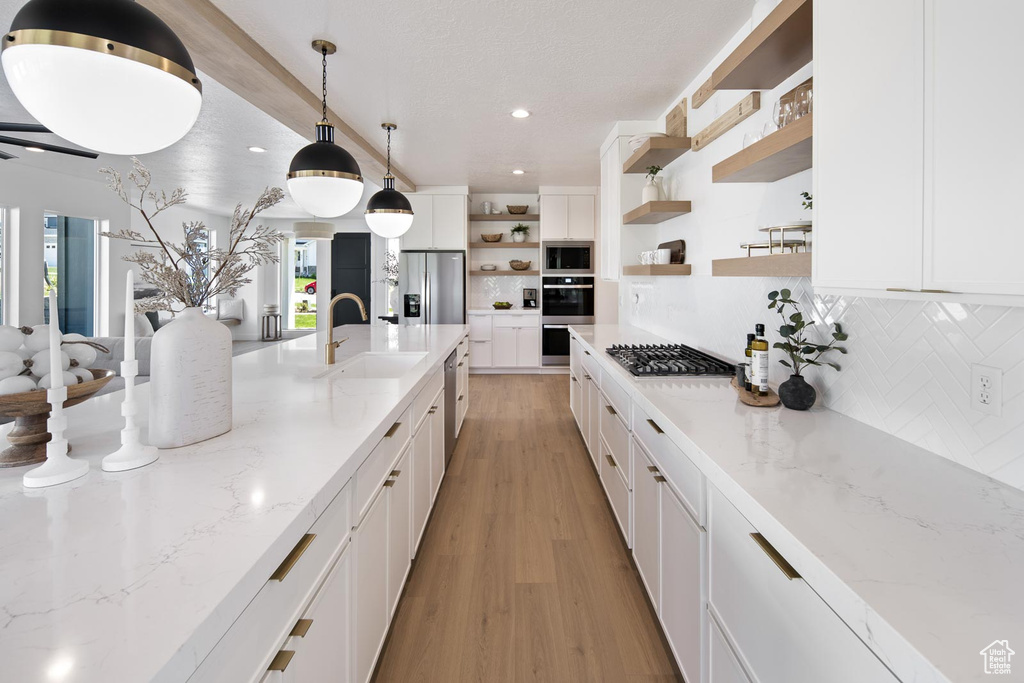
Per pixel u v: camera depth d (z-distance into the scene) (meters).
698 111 3.04
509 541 2.51
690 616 1.44
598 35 2.52
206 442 1.30
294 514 0.90
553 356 7.00
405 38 2.54
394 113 3.68
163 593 0.68
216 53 2.48
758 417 1.64
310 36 2.53
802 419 1.61
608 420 2.75
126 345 1.12
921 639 0.63
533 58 2.78
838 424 1.56
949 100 0.88
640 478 2.04
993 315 1.13
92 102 0.93
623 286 4.85
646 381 2.19
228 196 7.34
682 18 2.36
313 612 1.04
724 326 2.63
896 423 1.43
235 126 4.09
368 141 4.43
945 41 0.88
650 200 3.37
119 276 5.91
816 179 1.33
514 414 4.98
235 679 0.75
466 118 3.79
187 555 0.77
